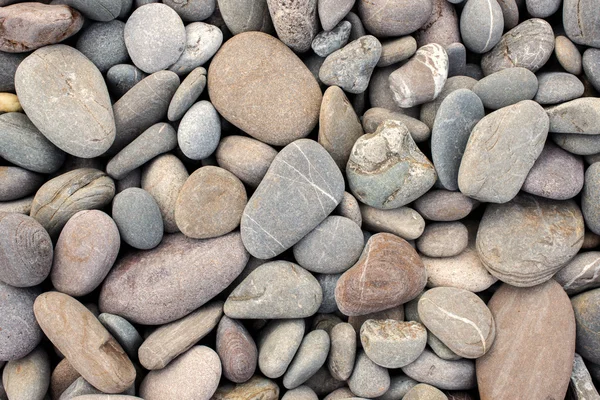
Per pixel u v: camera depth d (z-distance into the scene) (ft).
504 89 1.58
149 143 1.56
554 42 1.65
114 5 1.55
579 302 1.58
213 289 1.56
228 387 1.55
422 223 1.59
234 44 1.61
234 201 1.57
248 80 1.59
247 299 1.55
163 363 1.50
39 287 1.54
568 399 1.57
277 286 1.54
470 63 1.72
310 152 1.55
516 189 1.53
